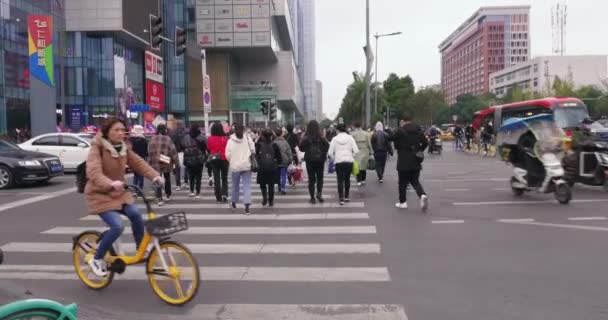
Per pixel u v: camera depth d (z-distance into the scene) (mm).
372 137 17734
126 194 6121
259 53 71062
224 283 6562
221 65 68250
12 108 44375
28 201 13812
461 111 112562
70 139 20953
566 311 5414
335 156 12688
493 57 187375
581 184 15586
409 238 8797
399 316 5355
